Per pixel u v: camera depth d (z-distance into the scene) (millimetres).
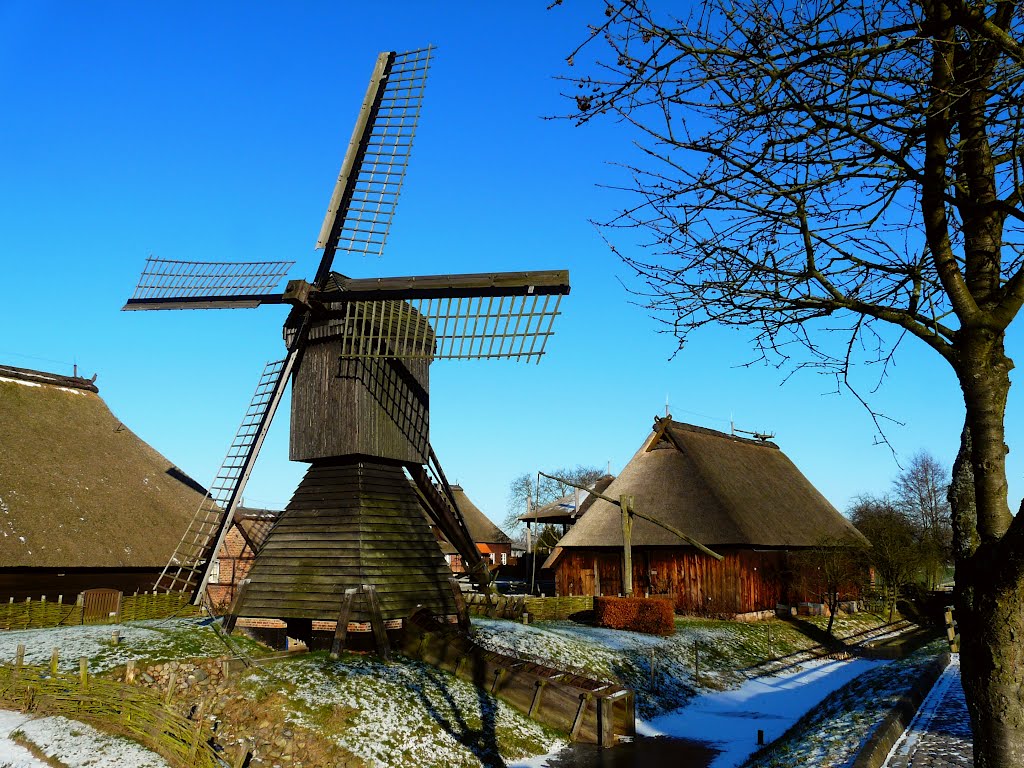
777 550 40938
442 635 20312
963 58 6457
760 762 14359
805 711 22172
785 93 6762
